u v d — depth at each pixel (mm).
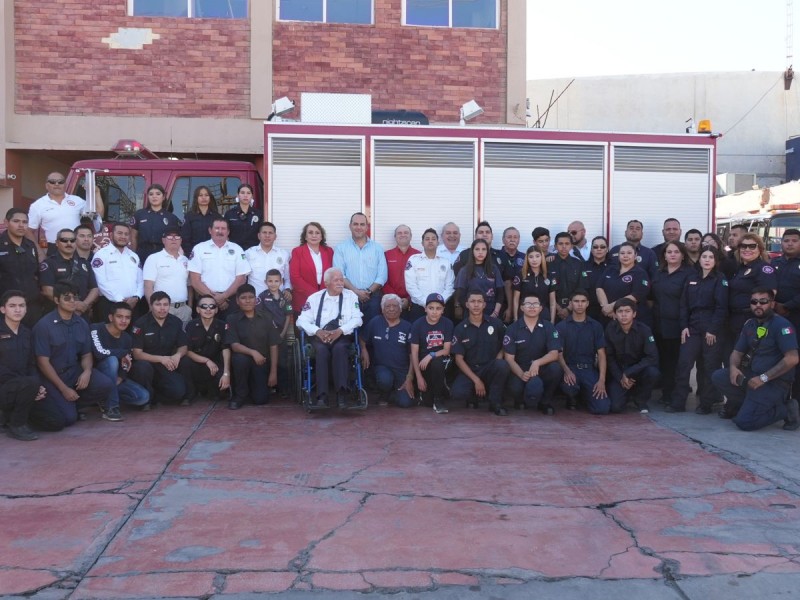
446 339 7871
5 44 11508
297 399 8102
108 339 7430
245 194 8883
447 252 8742
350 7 12305
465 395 7844
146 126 11883
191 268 8328
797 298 7438
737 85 37094
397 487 5320
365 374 8594
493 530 4555
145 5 11922
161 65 11922
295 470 5691
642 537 4477
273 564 4059
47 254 8430
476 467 5805
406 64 12414
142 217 8664
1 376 6523
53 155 12289
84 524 4590
